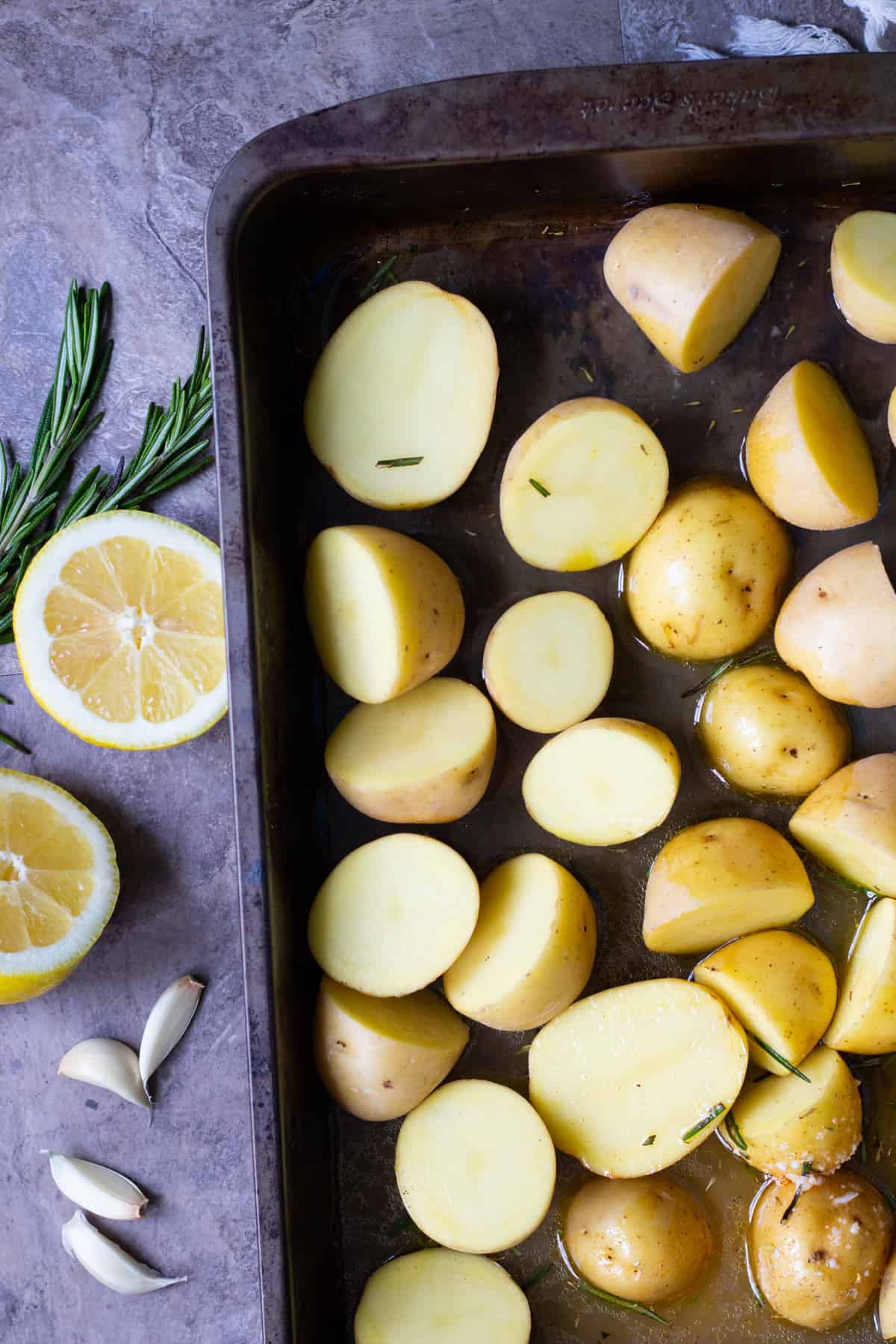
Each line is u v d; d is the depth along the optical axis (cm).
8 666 67
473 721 61
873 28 64
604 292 62
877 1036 60
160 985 66
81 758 66
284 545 62
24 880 65
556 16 65
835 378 61
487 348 61
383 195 60
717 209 60
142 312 66
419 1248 62
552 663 61
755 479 61
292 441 62
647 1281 60
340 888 62
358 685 61
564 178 60
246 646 59
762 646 62
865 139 58
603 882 62
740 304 60
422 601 60
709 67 58
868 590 59
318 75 65
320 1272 61
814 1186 61
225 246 58
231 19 65
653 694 62
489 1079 63
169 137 66
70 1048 66
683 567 60
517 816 63
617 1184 61
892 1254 61
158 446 65
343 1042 61
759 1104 61
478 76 58
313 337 62
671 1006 61
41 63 66
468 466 61
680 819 62
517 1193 61
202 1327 66
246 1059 66
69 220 66
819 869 62
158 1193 66
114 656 65
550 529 61
